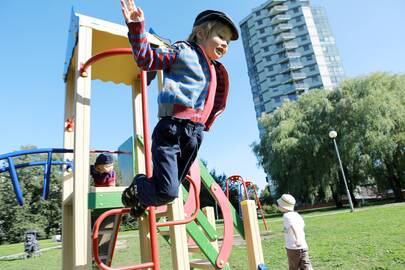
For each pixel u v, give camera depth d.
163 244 11.23
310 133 24.80
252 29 84.38
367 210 17.75
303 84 75.56
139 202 1.48
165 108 1.44
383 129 22.27
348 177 25.00
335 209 25.88
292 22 80.75
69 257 3.00
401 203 21.20
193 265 3.42
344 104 23.44
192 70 1.46
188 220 2.16
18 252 16.95
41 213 36.28
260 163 28.47
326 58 77.75
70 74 3.40
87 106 2.42
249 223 3.30
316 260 5.78
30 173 36.16
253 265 3.22
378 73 25.05
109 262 2.75
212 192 3.36
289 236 4.44
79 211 2.17
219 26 1.58
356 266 5.00
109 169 3.45
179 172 1.49
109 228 3.34
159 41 3.10
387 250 5.83
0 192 35.16
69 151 3.25
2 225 34.75
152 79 3.75
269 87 77.94
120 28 2.97
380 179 23.25
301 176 24.34
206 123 1.67
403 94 23.94
